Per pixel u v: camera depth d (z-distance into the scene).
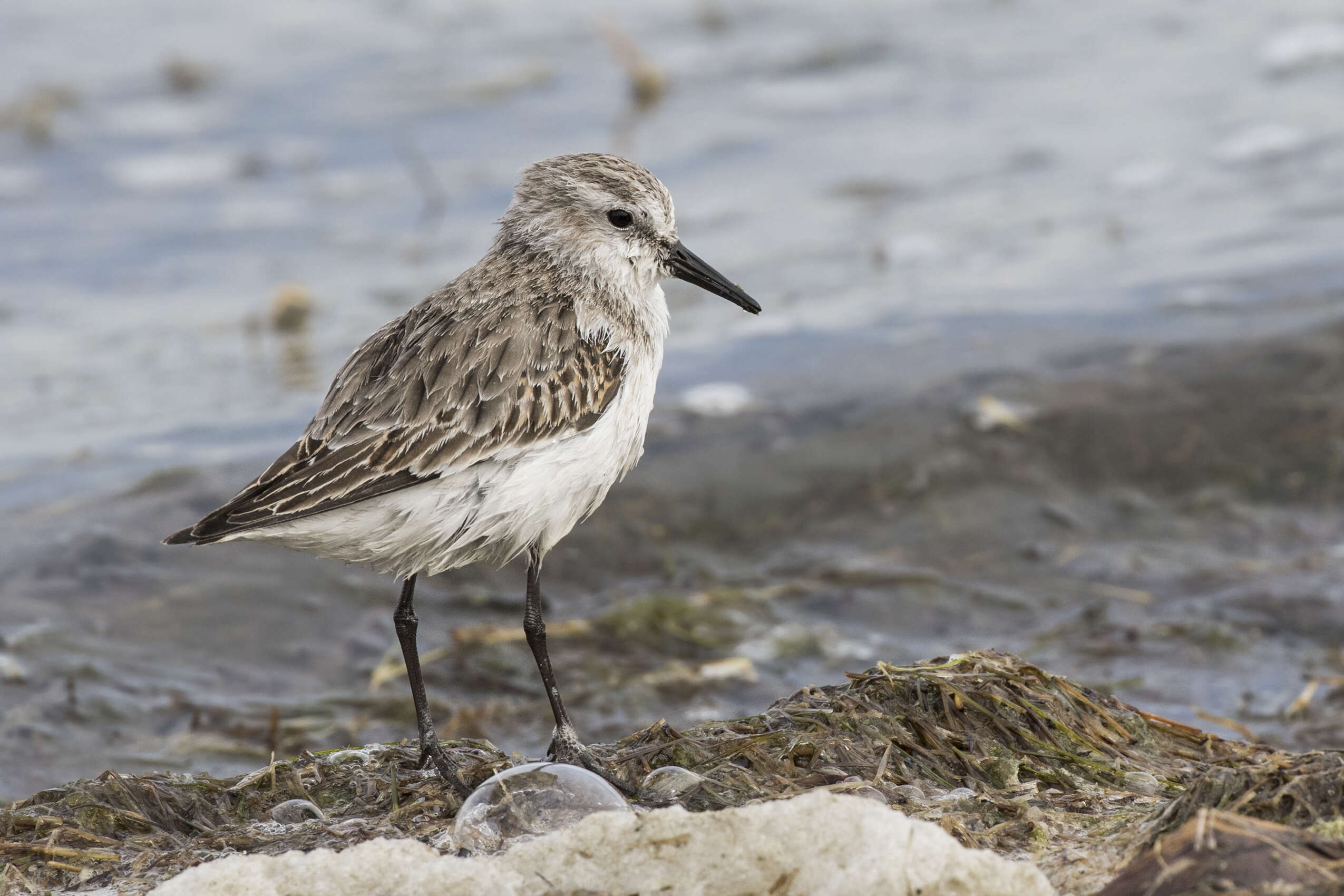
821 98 25.77
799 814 5.96
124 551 13.06
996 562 12.98
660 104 25.66
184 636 12.04
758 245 20.19
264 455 14.85
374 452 8.01
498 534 8.32
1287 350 15.37
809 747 7.74
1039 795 7.44
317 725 10.96
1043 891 5.66
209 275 20.14
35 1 30.14
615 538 13.38
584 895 5.91
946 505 13.71
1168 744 8.26
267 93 26.61
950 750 7.82
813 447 14.57
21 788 10.05
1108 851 6.48
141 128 25.17
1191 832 5.69
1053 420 14.67
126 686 11.32
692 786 7.43
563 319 8.67
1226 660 11.37
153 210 22.47
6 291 19.77
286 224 21.80
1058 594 12.48
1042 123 23.89
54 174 23.58
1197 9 28.70
